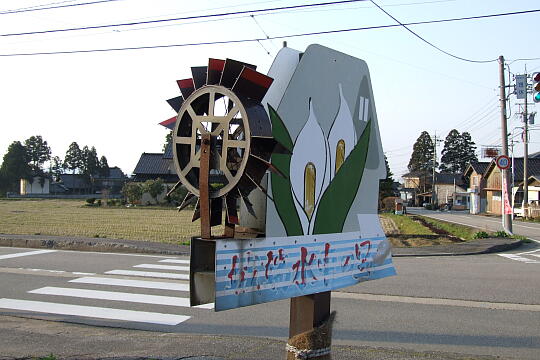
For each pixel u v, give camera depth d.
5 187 93.25
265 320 7.30
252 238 2.55
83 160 107.69
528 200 50.34
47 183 97.69
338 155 3.16
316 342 2.97
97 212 39.53
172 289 9.46
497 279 10.70
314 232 2.93
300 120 2.82
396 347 5.98
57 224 26.83
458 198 83.81
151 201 52.94
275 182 2.63
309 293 2.87
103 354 5.21
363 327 6.88
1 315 7.44
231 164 2.58
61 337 6.05
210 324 7.08
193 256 2.45
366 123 3.48
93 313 7.65
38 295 8.91
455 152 107.44
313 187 2.92
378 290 9.37
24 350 5.43
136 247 15.76
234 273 2.43
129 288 9.55
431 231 28.88
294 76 2.79
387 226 33.69
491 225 33.62
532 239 22.06
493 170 57.72
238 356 5.07
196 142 2.60
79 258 13.79
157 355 5.12
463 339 6.33
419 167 106.12
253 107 2.48
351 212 3.29
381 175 3.66
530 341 6.27
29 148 105.06
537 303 8.39
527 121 42.97
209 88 2.54
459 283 10.16
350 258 3.24
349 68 3.28
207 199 2.46
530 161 55.59
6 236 18.08
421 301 8.48
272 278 2.63
